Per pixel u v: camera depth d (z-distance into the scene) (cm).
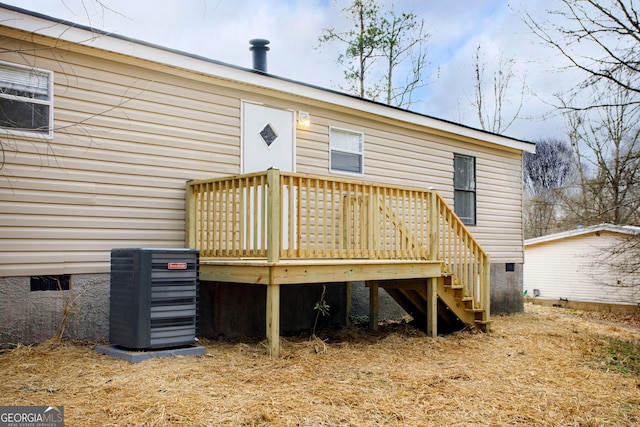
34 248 570
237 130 750
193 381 463
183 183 691
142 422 363
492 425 421
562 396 516
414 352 671
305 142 838
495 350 720
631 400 518
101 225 619
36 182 574
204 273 646
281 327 809
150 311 536
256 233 593
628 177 1070
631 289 1486
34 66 577
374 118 941
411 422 412
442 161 1077
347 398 455
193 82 706
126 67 645
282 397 441
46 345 560
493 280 1188
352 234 870
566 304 1627
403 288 823
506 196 1239
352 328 851
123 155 639
